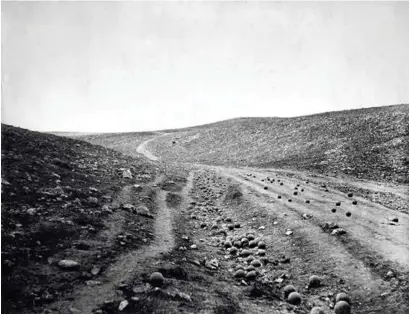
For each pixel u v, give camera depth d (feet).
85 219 23.65
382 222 28.84
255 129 184.75
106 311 13.10
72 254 17.88
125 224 25.11
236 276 19.89
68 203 26.61
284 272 21.11
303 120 169.48
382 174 64.75
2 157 33.42
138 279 15.98
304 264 21.83
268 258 23.72
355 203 37.73
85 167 44.70
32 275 14.98
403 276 17.79
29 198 25.09
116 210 28.76
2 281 13.91
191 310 13.99
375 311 15.44
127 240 21.59
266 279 20.31
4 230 18.51
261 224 32.07
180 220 31.99
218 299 15.69
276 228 30.01
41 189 27.99
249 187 52.65
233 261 23.31
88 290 14.64
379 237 24.44
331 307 16.58
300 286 19.19
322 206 36.40
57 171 36.45
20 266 15.44
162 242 23.35
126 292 14.70
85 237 20.63
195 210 38.04
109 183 39.73
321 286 18.79
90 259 17.60
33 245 17.85
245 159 124.88
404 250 21.42
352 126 119.44
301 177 66.74
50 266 16.17
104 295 14.29
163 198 40.32
